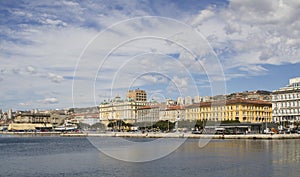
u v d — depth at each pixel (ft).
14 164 185.68
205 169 153.79
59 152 256.52
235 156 201.05
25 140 482.69
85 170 156.66
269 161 178.09
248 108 488.02
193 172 147.33
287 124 458.09
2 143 404.98
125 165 168.04
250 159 186.60
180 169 154.71
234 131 406.82
